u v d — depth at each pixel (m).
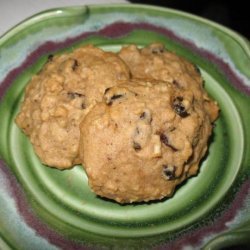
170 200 0.24
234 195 0.24
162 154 0.22
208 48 0.29
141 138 0.22
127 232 0.23
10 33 0.28
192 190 0.25
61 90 0.24
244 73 0.28
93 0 0.34
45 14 0.29
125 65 0.25
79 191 0.24
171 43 0.30
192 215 0.24
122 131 0.22
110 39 0.30
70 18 0.29
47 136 0.24
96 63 0.24
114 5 0.30
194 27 0.30
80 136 0.23
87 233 0.23
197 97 0.25
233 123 0.27
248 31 0.42
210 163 0.25
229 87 0.28
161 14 0.30
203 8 0.43
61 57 0.26
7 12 0.32
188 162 0.23
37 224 0.23
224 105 0.27
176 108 0.23
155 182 0.22
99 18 0.30
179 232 0.23
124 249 0.22
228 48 0.28
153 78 0.25
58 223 0.23
